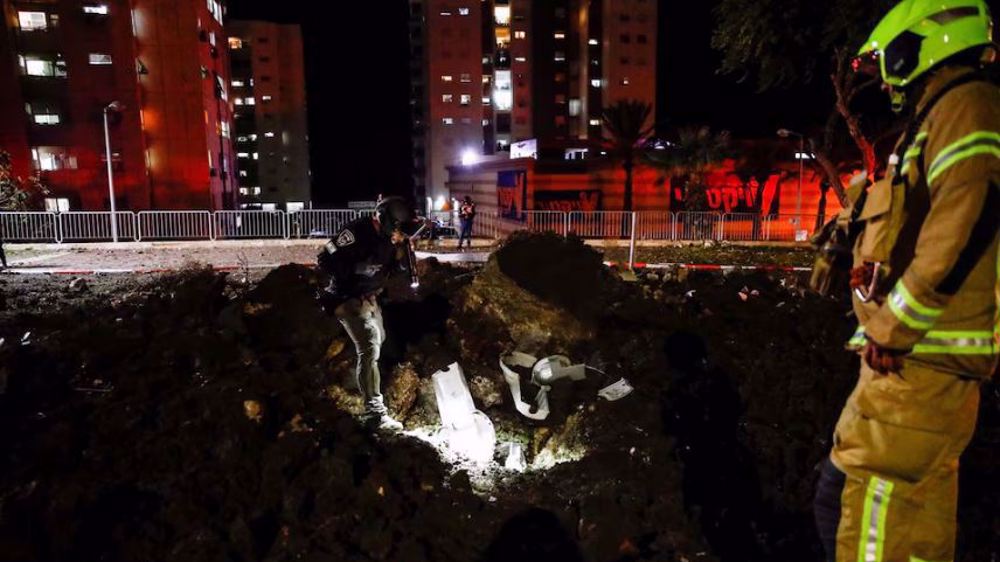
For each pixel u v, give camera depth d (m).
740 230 26.39
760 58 11.24
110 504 3.78
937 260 1.84
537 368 5.42
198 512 3.74
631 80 84.12
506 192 47.47
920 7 2.05
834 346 5.93
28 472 3.94
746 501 4.00
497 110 87.69
